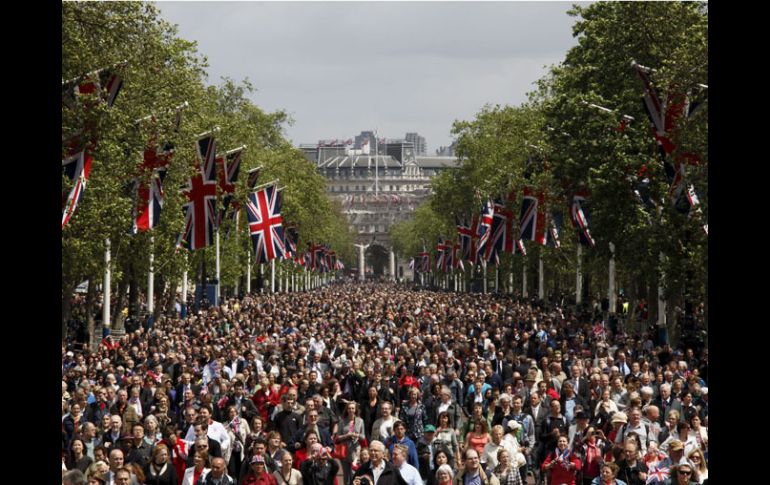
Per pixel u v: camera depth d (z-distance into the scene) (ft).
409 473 82.74
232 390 116.47
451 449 99.81
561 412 115.85
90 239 185.68
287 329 232.32
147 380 127.75
